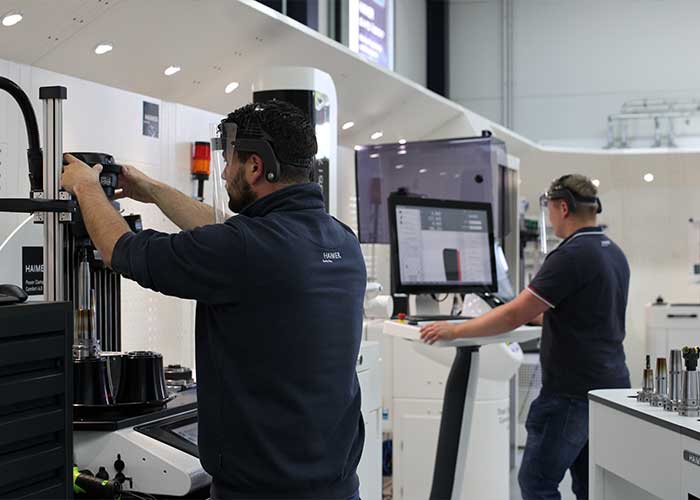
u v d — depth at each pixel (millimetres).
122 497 1880
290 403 1643
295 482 1633
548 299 3086
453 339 3010
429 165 4355
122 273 1659
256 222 1664
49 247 1896
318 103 2957
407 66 7820
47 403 1609
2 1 2129
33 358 1558
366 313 3535
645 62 8078
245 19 2850
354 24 5148
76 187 1765
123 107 2814
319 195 1791
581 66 8242
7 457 1517
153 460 1878
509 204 4840
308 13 5164
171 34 2672
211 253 1597
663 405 2484
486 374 3883
